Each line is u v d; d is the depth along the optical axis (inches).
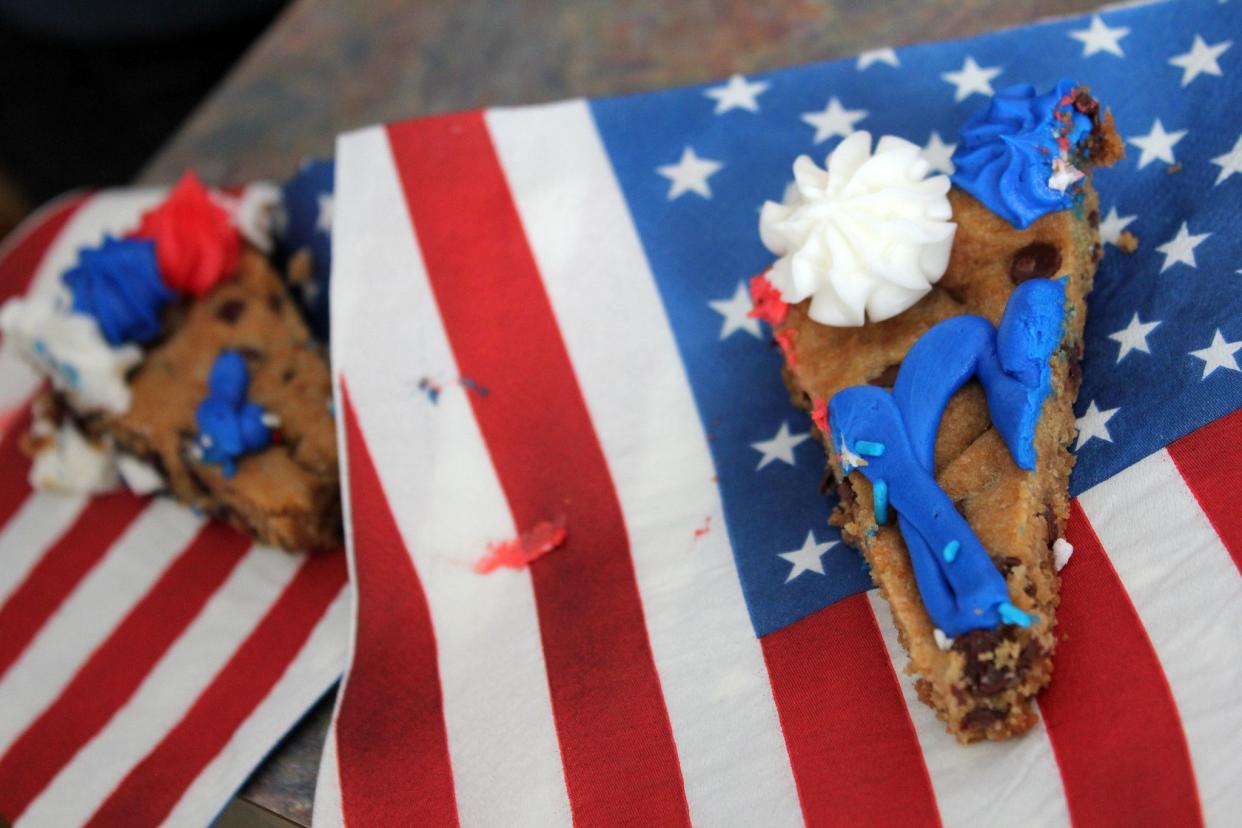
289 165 20.3
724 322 17.6
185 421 18.3
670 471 17.2
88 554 18.9
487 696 16.4
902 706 15.5
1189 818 14.5
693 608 16.4
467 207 18.1
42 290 20.5
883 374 16.2
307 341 18.6
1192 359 15.9
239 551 18.4
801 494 16.7
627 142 18.2
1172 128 17.0
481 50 20.3
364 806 16.2
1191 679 14.9
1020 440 15.4
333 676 16.9
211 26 24.2
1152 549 15.4
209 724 17.2
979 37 17.9
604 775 15.9
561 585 16.8
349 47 21.0
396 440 17.5
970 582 14.9
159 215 18.8
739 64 19.1
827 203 16.1
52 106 28.0
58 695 17.9
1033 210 16.0
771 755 15.6
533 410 17.5
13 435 19.9
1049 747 15.0
